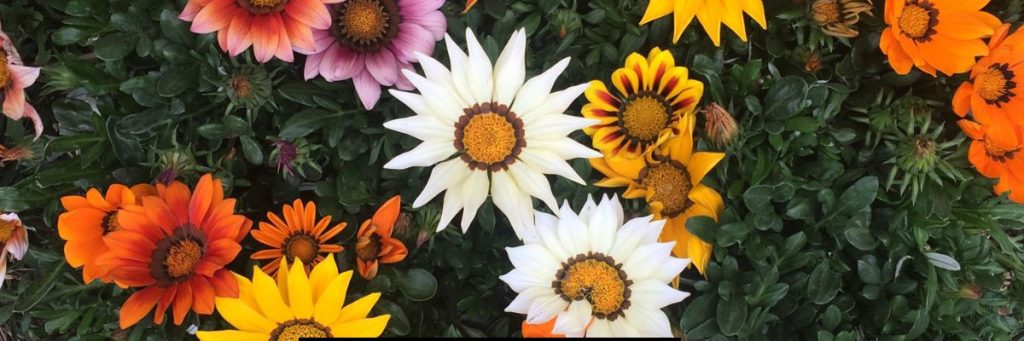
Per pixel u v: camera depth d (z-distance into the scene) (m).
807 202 0.42
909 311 0.42
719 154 0.39
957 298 0.43
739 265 0.44
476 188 0.40
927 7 0.40
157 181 0.41
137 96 0.42
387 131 0.43
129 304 0.39
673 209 0.42
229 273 0.39
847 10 0.40
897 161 0.41
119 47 0.41
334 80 0.42
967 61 0.40
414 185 0.43
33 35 0.44
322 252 0.41
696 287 0.42
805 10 0.41
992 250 0.46
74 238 0.40
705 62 0.41
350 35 0.41
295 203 0.40
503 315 0.44
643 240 0.40
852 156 0.43
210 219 0.40
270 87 0.41
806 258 0.41
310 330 0.39
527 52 0.43
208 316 0.43
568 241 0.40
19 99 0.42
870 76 0.43
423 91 0.38
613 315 0.40
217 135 0.42
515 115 0.40
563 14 0.42
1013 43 0.40
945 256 0.42
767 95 0.41
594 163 0.42
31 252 0.44
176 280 0.40
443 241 0.44
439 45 0.44
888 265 0.42
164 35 0.43
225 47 0.40
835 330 0.42
